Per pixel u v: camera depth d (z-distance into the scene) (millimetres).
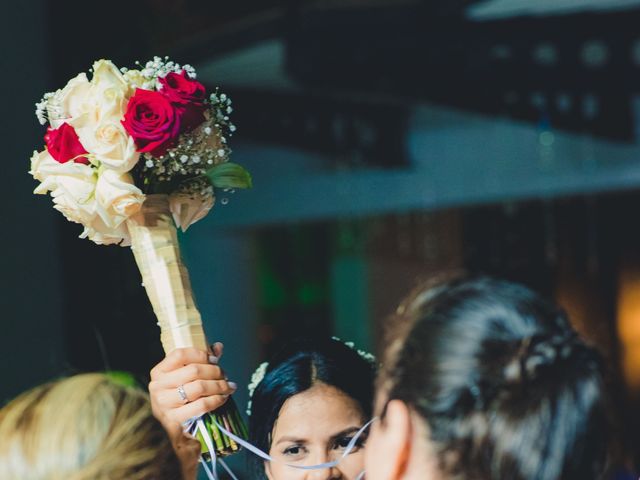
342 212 9094
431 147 8750
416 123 8758
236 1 7094
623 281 9281
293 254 10195
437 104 7453
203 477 3207
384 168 8898
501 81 7332
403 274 9984
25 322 5480
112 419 1229
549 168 8234
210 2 7039
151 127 2043
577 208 9328
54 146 2094
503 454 1237
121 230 2217
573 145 8109
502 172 8461
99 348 5586
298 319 10172
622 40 6922
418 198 8820
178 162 2176
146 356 5691
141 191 2170
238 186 2254
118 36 5758
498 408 1251
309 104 8469
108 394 1263
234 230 9703
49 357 5520
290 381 2363
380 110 8703
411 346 1325
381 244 10086
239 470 6809
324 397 2350
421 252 9906
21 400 1277
